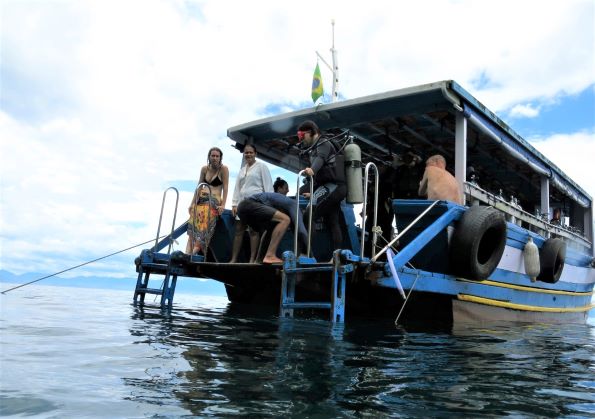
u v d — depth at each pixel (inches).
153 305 221.9
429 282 177.0
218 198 246.8
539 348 135.4
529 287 256.2
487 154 307.3
